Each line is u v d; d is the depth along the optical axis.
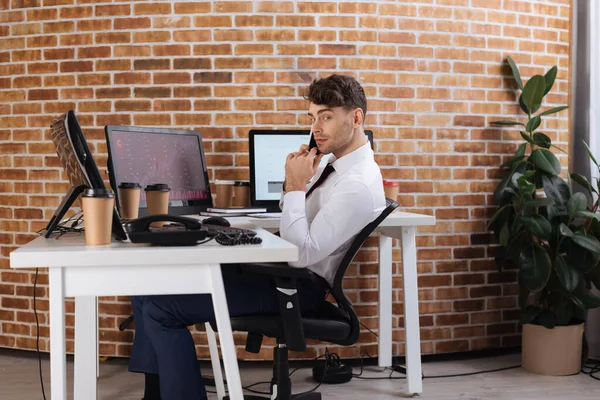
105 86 3.34
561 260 3.05
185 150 2.79
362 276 3.37
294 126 3.32
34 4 3.40
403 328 3.43
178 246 1.61
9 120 3.47
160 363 1.83
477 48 3.46
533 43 3.56
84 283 1.53
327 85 2.10
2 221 3.51
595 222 3.16
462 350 3.49
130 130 2.46
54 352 1.50
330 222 2.00
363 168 2.10
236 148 3.32
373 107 3.36
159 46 3.31
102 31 3.34
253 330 1.96
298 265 2.01
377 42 3.35
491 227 3.46
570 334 3.15
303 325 1.97
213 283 1.57
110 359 3.41
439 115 3.43
